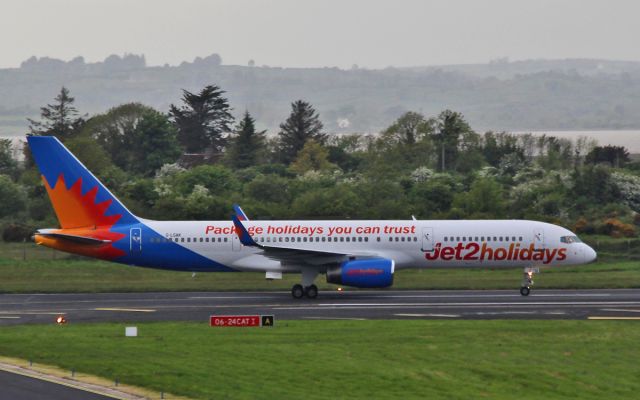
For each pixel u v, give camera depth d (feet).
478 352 550.77
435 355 540.93
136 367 501.97
